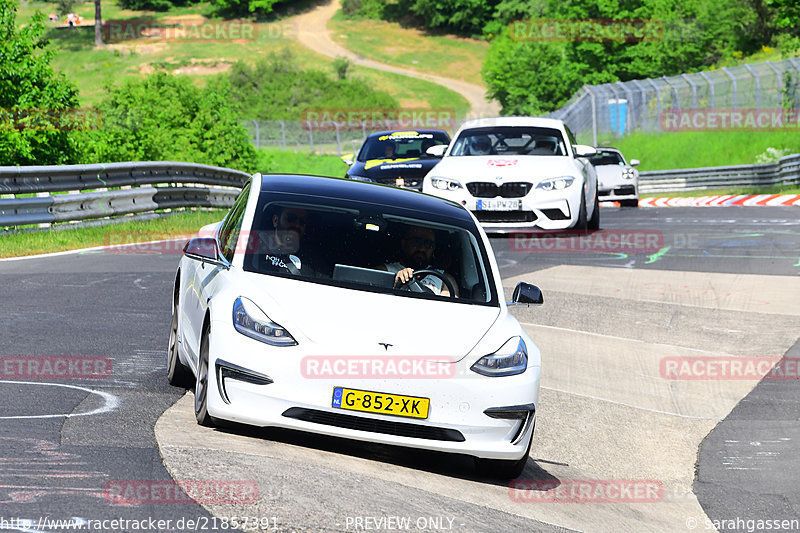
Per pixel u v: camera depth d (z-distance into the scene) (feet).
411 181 203.10
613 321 130.62
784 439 87.97
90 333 101.24
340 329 65.87
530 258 174.70
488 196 182.80
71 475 54.13
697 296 145.28
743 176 443.32
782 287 150.51
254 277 70.33
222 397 65.57
